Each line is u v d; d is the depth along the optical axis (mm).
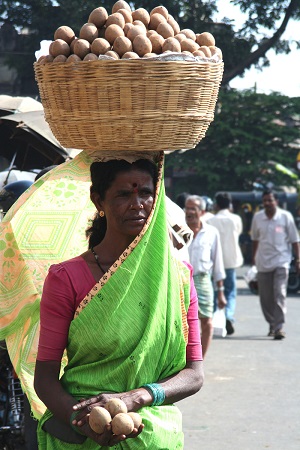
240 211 28266
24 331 3961
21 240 4035
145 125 3098
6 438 5117
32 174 8594
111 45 3197
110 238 3127
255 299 18234
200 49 3277
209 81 3178
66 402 3002
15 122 7309
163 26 3299
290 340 11758
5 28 23156
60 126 3213
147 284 3023
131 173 3086
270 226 11992
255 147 30594
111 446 2938
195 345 3209
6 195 5863
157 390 3006
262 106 30859
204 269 8969
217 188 30641
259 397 8148
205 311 8930
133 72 3057
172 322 3062
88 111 3117
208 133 30219
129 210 3074
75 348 3066
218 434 6863
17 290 3988
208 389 8492
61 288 3055
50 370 3062
